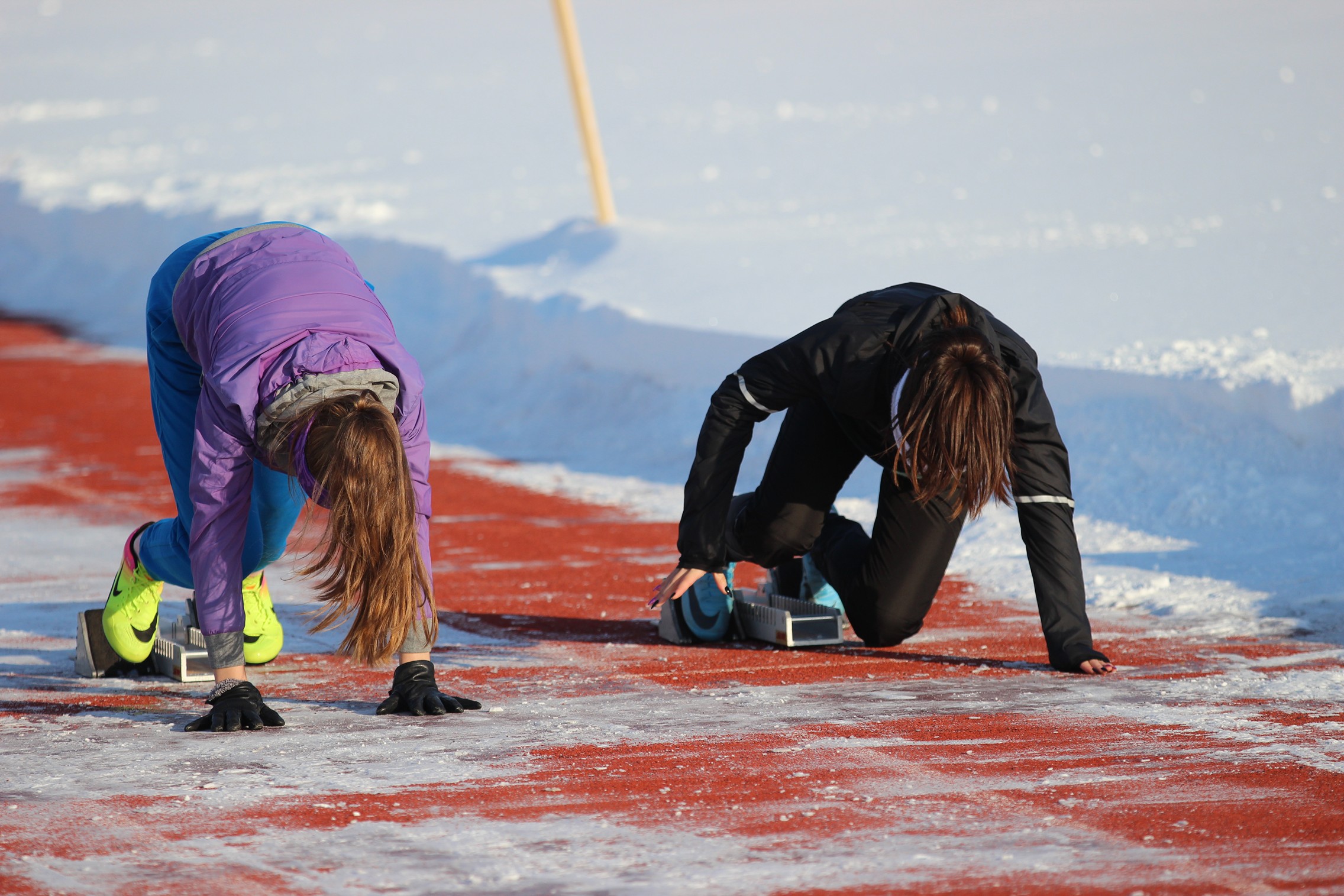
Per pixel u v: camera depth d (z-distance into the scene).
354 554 11.16
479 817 9.80
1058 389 24.73
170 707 13.26
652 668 14.75
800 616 16.09
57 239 63.91
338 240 47.69
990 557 20.34
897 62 87.06
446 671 14.66
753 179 53.88
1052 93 68.50
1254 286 30.22
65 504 25.14
